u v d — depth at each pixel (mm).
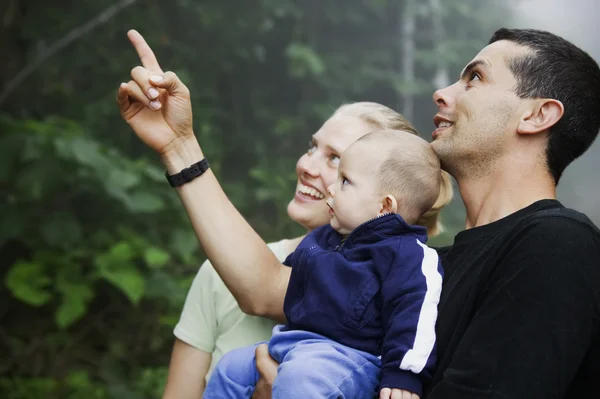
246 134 6957
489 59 1927
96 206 5340
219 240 2057
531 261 1537
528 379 1451
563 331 1471
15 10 5859
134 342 5523
